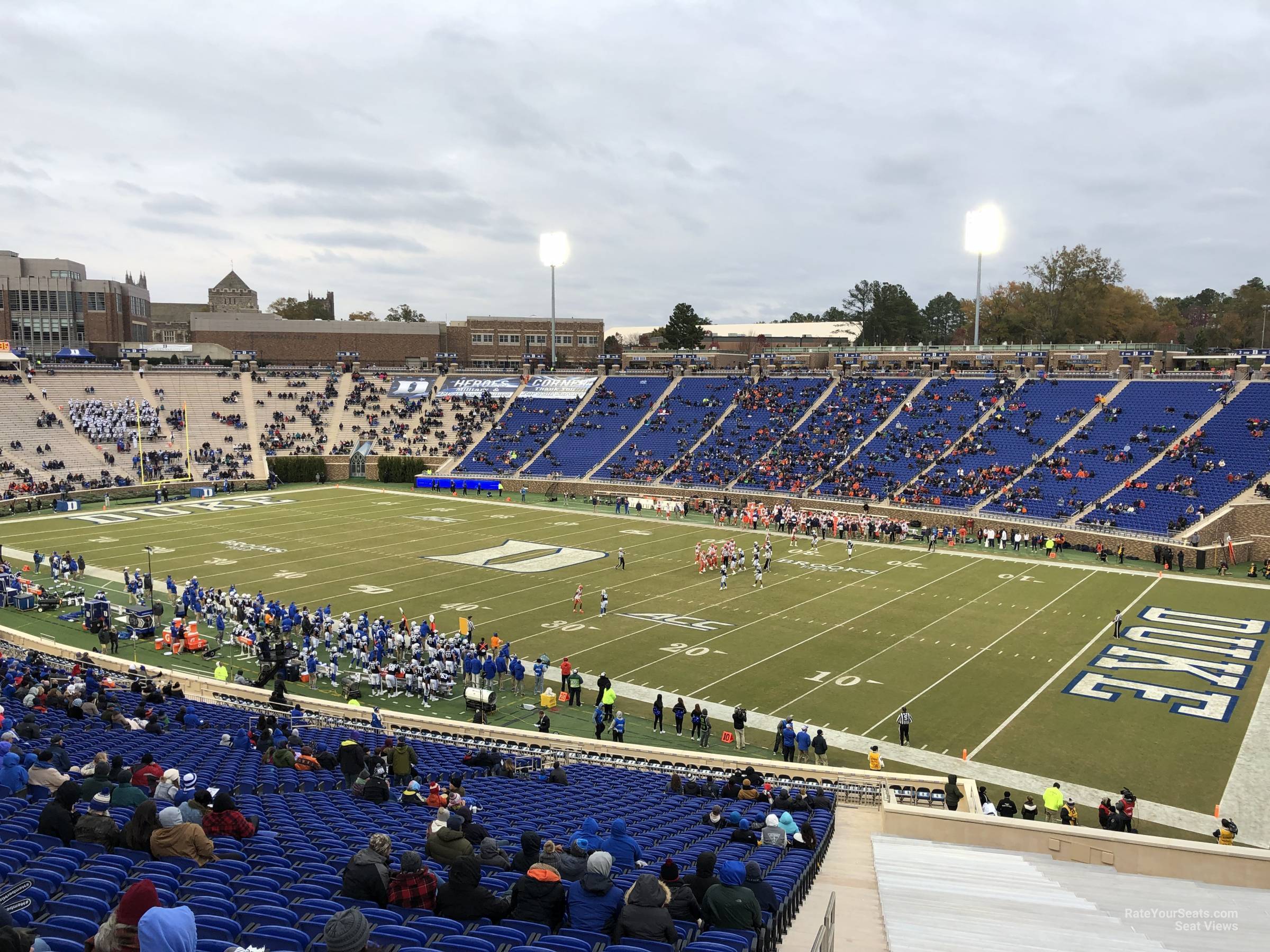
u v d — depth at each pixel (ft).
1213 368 288.71
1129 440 226.38
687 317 482.69
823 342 516.32
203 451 296.30
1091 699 110.42
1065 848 59.26
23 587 152.97
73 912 28.19
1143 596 159.33
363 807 54.70
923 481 238.07
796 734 99.30
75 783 38.83
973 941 35.65
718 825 55.88
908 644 131.85
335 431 324.60
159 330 535.60
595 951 27.76
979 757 94.07
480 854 38.06
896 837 62.18
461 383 353.31
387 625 129.29
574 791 68.08
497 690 116.37
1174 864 55.77
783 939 35.14
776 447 273.75
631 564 185.16
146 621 137.59
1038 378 264.11
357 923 23.67
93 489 259.19
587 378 346.13
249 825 40.65
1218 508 194.39
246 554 190.39
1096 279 406.00
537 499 278.67
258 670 124.36
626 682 116.88
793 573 177.78
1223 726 102.01
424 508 256.52
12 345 376.48
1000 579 172.96
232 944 25.88
